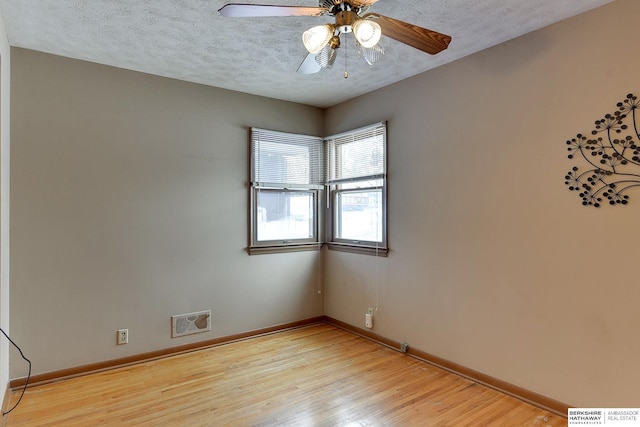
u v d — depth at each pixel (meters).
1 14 2.26
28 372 2.74
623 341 2.13
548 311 2.44
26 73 2.73
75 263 2.92
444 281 3.06
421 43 1.89
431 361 3.15
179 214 3.39
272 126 3.95
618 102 2.14
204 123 3.53
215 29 2.48
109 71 3.06
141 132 3.20
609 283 2.18
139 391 2.68
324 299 4.35
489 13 2.29
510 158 2.63
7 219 2.56
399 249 3.44
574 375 2.32
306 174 4.20
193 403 2.52
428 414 2.38
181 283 3.40
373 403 2.52
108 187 3.05
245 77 3.35
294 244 4.09
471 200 2.87
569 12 2.28
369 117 3.75
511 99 2.62
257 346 3.57
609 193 2.18
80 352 2.94
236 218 3.71
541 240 2.47
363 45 1.70
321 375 2.94
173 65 3.07
